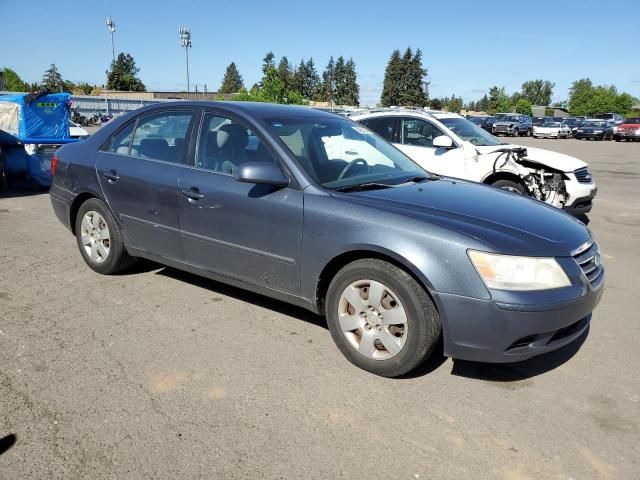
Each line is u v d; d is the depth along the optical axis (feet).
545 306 10.05
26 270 17.76
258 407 10.27
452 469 8.69
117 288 16.19
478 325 10.19
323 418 9.96
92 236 17.16
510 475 8.59
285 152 12.74
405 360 10.89
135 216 15.61
